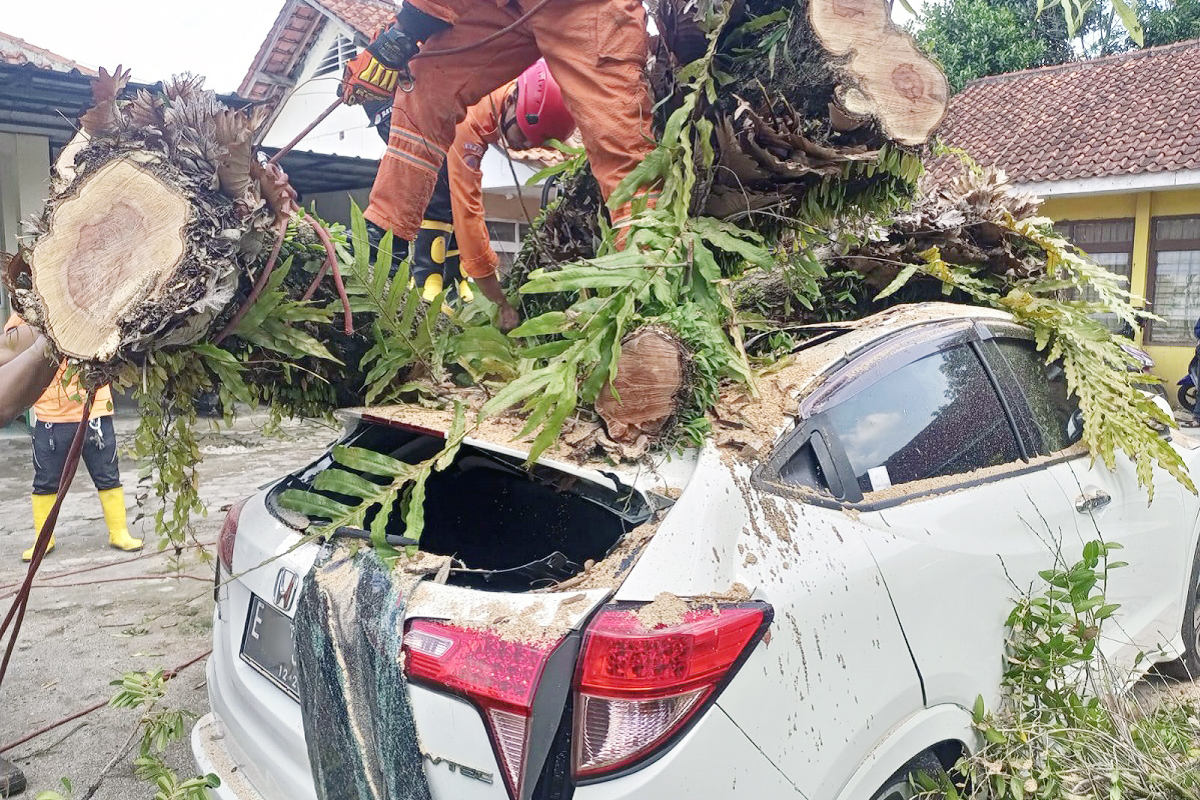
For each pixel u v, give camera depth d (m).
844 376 2.15
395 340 2.39
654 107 2.63
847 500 1.98
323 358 2.38
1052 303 2.82
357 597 1.74
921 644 1.97
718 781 1.54
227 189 1.99
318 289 2.31
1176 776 2.26
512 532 2.42
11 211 8.99
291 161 8.99
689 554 1.64
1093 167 11.27
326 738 1.73
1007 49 17.61
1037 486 2.47
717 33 2.30
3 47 11.59
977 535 2.19
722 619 1.56
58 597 4.54
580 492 1.94
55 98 7.23
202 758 2.13
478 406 2.27
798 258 2.71
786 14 2.32
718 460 1.80
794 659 1.67
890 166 2.38
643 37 2.64
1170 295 11.49
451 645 1.55
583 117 2.66
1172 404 11.48
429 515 2.46
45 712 3.33
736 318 2.38
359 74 2.86
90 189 1.92
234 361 2.05
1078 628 2.24
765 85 2.37
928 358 2.37
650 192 2.44
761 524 1.77
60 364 2.05
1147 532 2.91
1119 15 2.16
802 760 1.66
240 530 2.24
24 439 9.15
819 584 1.76
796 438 1.96
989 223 3.07
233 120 1.92
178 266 1.88
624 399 1.83
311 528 1.96
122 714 3.31
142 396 2.07
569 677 1.48
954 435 2.33
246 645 2.12
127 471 7.48
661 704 1.49
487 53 2.90
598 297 2.10
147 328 1.88
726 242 2.21
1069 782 2.22
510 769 1.46
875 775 1.84
